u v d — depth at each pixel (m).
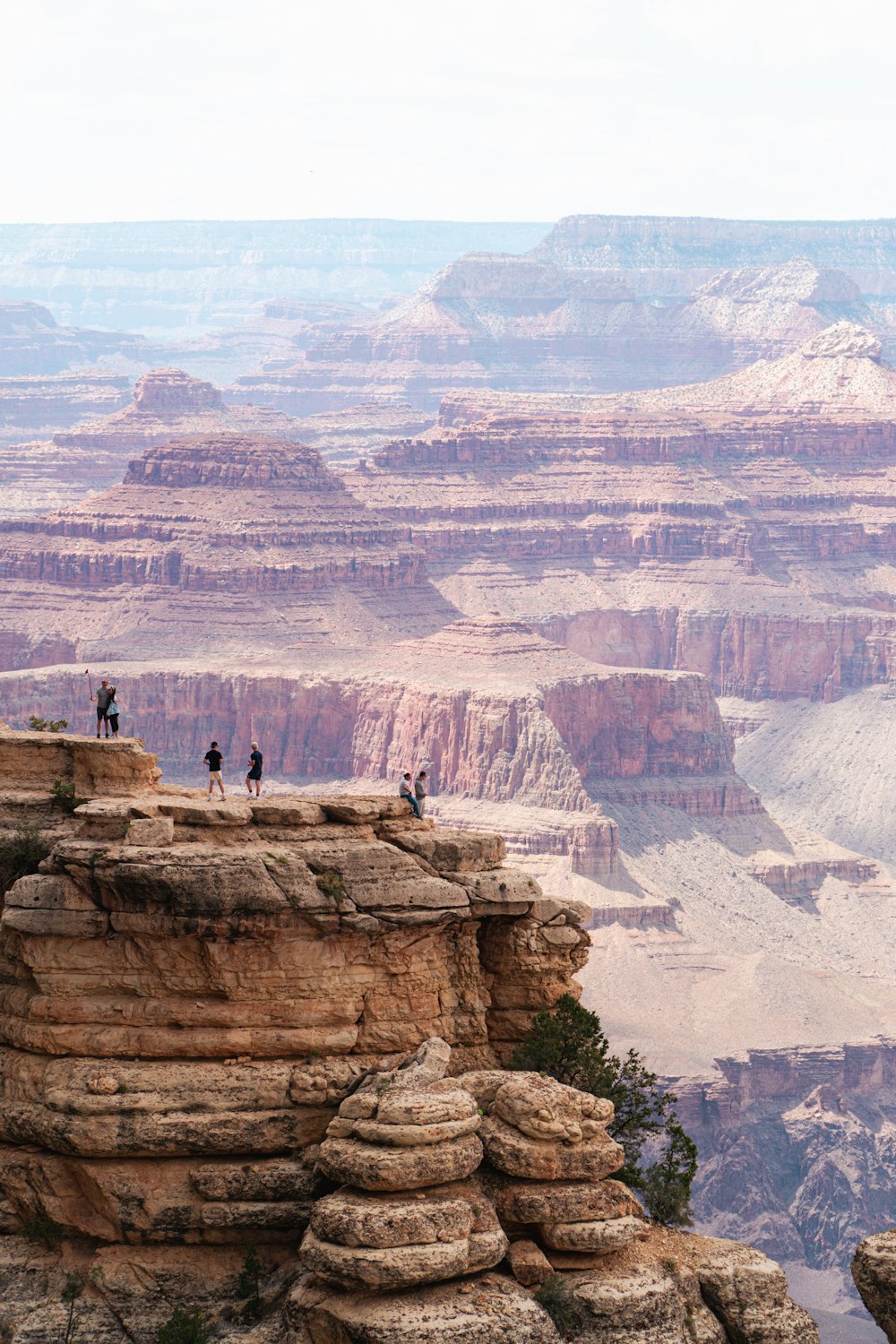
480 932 171.00
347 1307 146.75
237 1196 156.00
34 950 161.25
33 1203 159.38
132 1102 156.62
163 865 158.25
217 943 159.00
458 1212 148.75
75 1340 152.50
